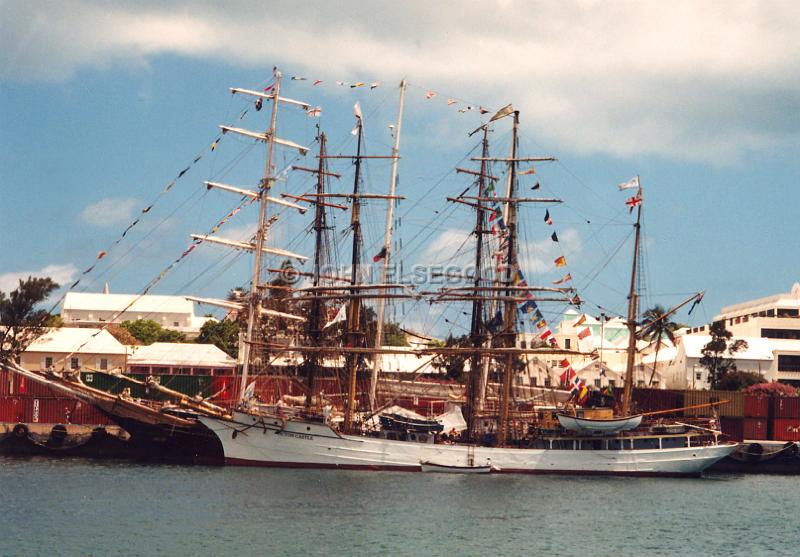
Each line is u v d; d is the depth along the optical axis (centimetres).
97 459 11188
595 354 11588
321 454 10812
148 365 16300
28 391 12469
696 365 17550
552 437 11162
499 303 11994
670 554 7625
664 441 11219
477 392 11575
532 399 12106
